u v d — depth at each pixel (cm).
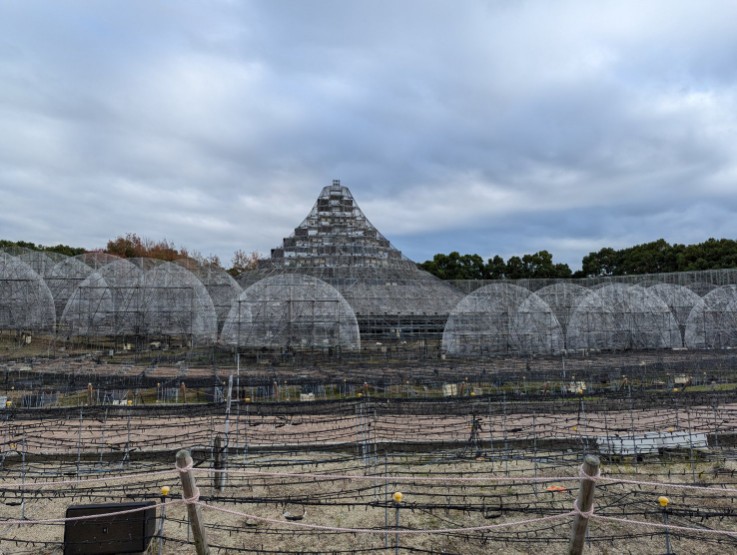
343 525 1600
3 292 5838
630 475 1945
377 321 7462
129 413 2653
